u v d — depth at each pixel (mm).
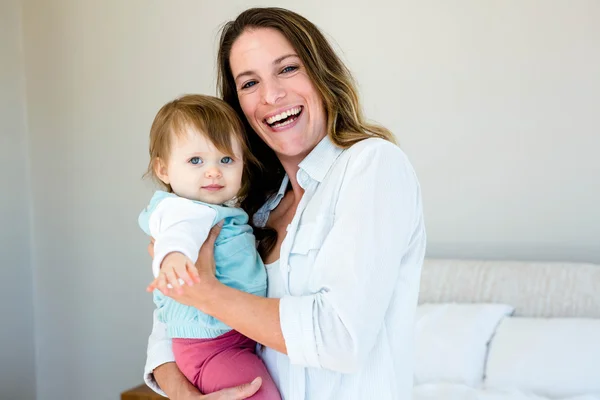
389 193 1278
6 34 3945
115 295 3896
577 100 3168
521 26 3234
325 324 1208
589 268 2920
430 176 3387
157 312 1503
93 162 3914
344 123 1471
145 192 3809
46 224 4031
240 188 1666
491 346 2695
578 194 3174
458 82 3330
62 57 3955
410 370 1378
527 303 2902
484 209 3309
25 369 4016
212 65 3664
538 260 3227
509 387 2492
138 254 3838
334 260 1250
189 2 3705
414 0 3381
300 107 1481
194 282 1233
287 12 1495
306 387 1333
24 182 4031
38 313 4066
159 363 1505
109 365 3930
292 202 1566
